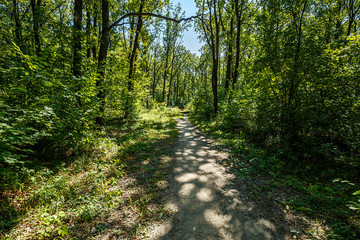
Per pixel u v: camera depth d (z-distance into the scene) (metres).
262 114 6.76
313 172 4.46
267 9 6.80
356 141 4.57
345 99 4.89
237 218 2.84
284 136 5.67
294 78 5.51
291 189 3.77
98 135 6.84
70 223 2.61
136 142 7.16
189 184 4.01
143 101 14.94
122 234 2.44
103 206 3.03
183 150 6.81
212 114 14.59
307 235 2.46
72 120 4.66
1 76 4.01
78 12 6.66
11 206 2.76
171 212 2.97
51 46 5.36
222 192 3.67
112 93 10.27
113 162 5.00
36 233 2.35
